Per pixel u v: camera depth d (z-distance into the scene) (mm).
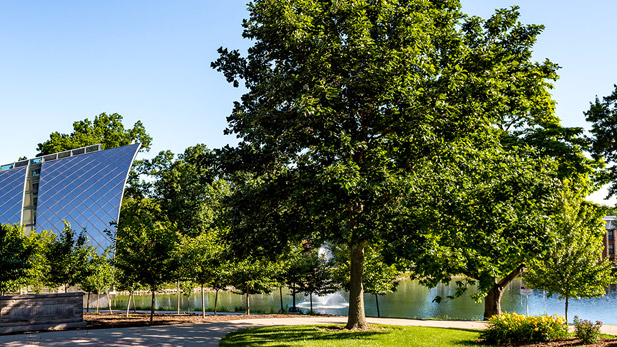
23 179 60750
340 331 17594
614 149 19672
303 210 18078
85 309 38312
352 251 18953
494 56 19281
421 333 17156
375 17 17219
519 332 15367
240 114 19297
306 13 16797
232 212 18922
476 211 16609
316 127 15734
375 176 15273
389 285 33844
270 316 26578
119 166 64562
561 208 22688
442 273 23531
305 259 36438
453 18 20500
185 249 25984
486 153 17125
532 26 21531
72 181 60938
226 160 19094
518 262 23906
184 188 61344
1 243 20016
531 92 22344
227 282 28484
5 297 18281
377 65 15156
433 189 15305
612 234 82375
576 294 23484
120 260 23234
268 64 19766
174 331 17938
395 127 15320
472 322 23766
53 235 30328
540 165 19312
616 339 15078
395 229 14633
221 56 20422
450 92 16266
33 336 16234
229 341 15289
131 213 66688
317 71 15906
